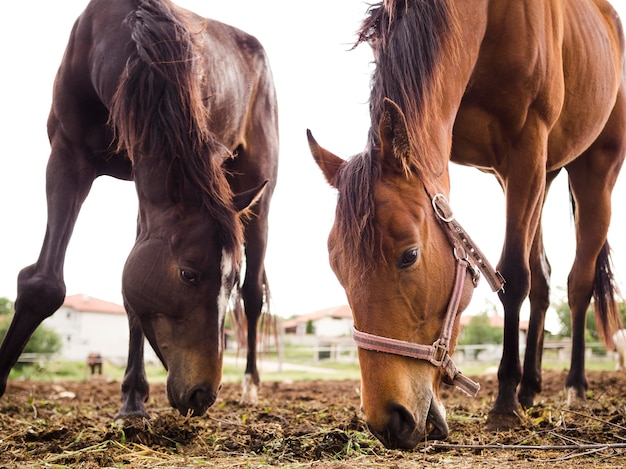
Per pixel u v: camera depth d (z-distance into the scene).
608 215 5.33
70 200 4.18
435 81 3.26
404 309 2.70
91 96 4.29
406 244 2.69
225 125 4.84
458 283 2.85
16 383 11.44
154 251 3.56
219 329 3.53
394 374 2.65
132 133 3.72
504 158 4.05
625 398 5.87
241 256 3.63
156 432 3.61
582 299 5.33
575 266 5.39
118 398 8.16
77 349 38.66
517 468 2.88
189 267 3.47
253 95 5.34
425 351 2.73
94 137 4.28
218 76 4.74
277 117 5.69
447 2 3.49
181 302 3.50
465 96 3.96
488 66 3.90
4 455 3.27
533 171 3.94
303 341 46.16
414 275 2.71
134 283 3.57
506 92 3.90
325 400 6.86
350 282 2.70
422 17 3.33
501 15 3.88
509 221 3.93
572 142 4.73
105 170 4.47
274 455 3.23
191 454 3.36
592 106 4.72
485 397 7.09
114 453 3.27
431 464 2.99
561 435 3.61
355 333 2.71
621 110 5.31
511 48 3.86
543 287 5.12
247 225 5.41
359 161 2.88
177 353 3.52
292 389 9.04
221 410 5.36
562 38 4.35
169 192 3.61
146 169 3.69
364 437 3.56
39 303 3.81
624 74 5.54
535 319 5.09
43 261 3.95
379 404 2.62
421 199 2.81
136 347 4.35
